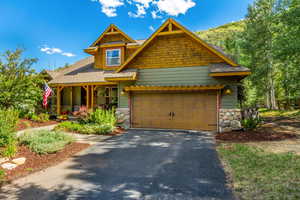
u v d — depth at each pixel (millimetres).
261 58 21938
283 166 4465
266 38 21109
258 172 4230
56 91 17750
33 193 3605
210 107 10039
